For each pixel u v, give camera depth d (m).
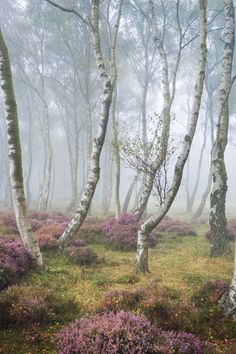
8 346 6.05
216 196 13.97
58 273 10.77
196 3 25.33
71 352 5.67
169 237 19.33
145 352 5.59
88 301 8.34
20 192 10.73
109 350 5.45
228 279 10.24
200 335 6.60
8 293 7.70
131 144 12.62
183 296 8.62
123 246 15.20
